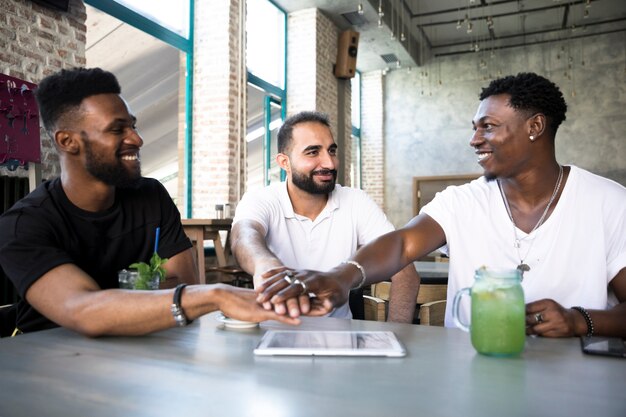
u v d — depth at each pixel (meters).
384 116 10.27
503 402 0.65
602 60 8.87
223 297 0.96
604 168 8.82
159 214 1.54
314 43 7.02
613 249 1.31
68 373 0.77
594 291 1.31
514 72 9.42
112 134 1.28
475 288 0.89
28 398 0.66
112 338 0.99
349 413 0.61
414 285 1.86
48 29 3.46
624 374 0.77
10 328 1.44
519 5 8.13
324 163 1.83
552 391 0.69
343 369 0.79
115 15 4.46
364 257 1.27
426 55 10.00
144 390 0.69
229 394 0.68
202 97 5.41
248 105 6.41
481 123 1.35
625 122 8.71
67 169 1.33
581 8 8.27
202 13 5.42
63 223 1.30
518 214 1.42
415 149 10.04
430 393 0.68
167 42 5.08
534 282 1.36
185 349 0.91
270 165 6.74
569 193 1.34
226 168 5.29
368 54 9.12
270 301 0.96
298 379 0.74
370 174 10.21
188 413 0.61
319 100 7.12
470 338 0.96
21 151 3.08
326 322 1.16
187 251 1.60
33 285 1.08
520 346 0.86
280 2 6.83
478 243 1.44
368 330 1.07
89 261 1.38
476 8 8.28
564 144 9.07
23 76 3.28
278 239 1.88
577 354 0.88
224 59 5.32
